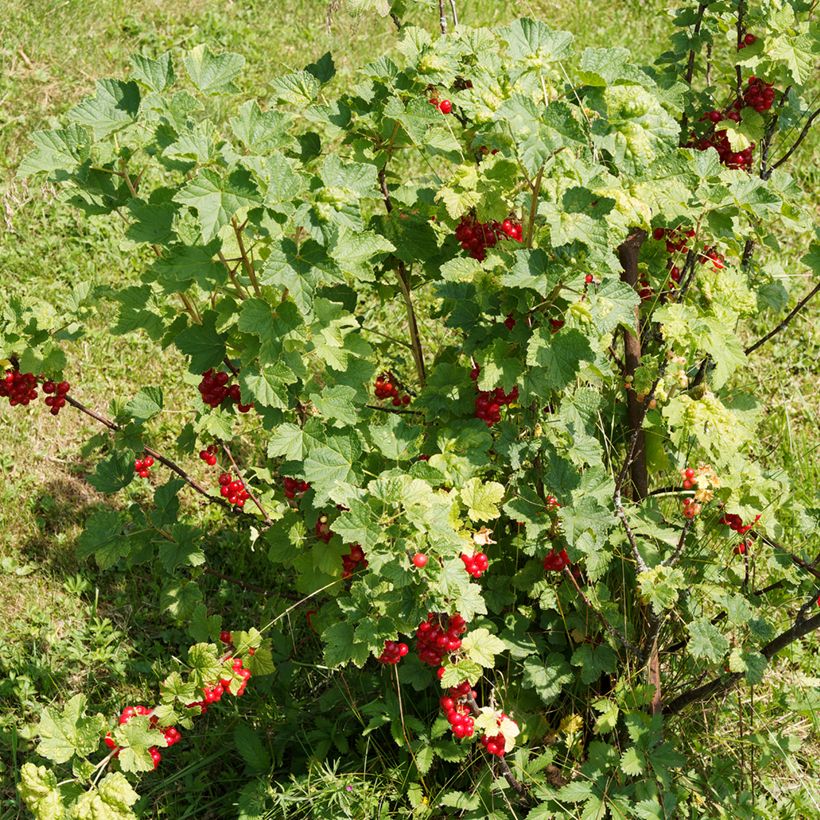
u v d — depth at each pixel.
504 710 1.24
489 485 1.09
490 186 1.09
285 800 1.24
